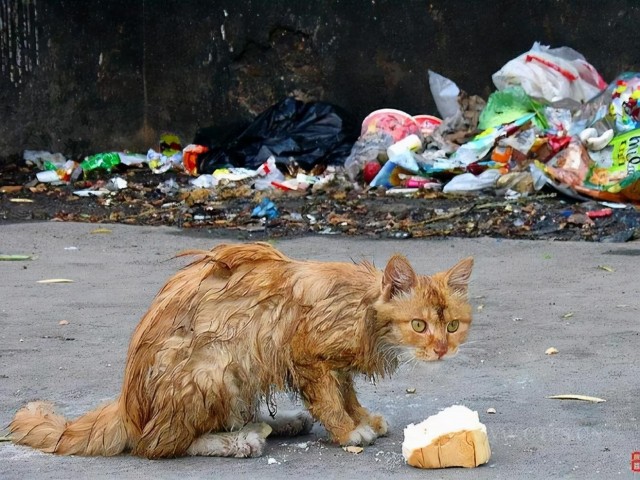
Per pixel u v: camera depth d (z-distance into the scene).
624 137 13.09
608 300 8.66
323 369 5.19
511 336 7.64
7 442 5.55
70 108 16.59
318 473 5.02
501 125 14.01
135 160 16.09
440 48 15.91
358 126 16.25
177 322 5.10
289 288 5.11
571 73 14.67
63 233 11.87
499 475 4.96
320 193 13.79
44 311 8.50
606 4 15.27
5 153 16.34
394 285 5.06
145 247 11.16
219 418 5.19
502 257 10.48
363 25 16.11
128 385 5.20
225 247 5.32
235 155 15.23
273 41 16.47
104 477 4.96
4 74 16.20
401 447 5.41
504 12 15.59
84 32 16.50
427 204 12.92
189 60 16.72
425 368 5.08
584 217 11.98
